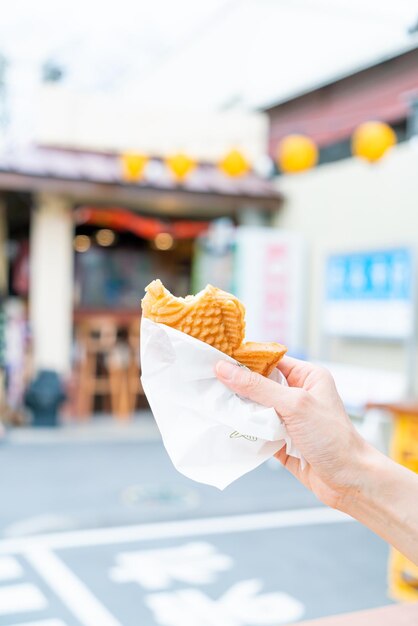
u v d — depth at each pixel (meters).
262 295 7.70
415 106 5.30
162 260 10.59
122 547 4.43
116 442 7.70
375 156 4.84
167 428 1.08
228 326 1.05
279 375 1.14
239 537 4.70
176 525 4.92
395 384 6.30
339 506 1.13
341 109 6.79
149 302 1.04
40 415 8.24
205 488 5.93
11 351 8.20
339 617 1.40
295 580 3.96
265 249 7.71
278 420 1.04
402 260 6.27
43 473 6.27
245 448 1.08
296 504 5.54
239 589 3.81
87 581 3.86
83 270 10.10
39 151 8.27
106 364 9.19
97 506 5.30
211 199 8.38
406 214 6.66
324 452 1.05
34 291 8.30
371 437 5.34
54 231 8.34
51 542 4.48
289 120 8.24
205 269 8.69
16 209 9.39
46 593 3.69
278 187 8.70
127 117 8.59
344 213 7.52
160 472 6.43
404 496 1.06
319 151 7.87
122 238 10.33
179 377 1.03
